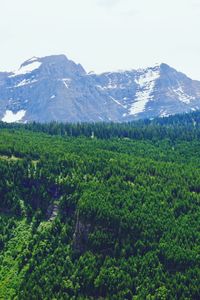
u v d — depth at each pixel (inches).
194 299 7696.9
